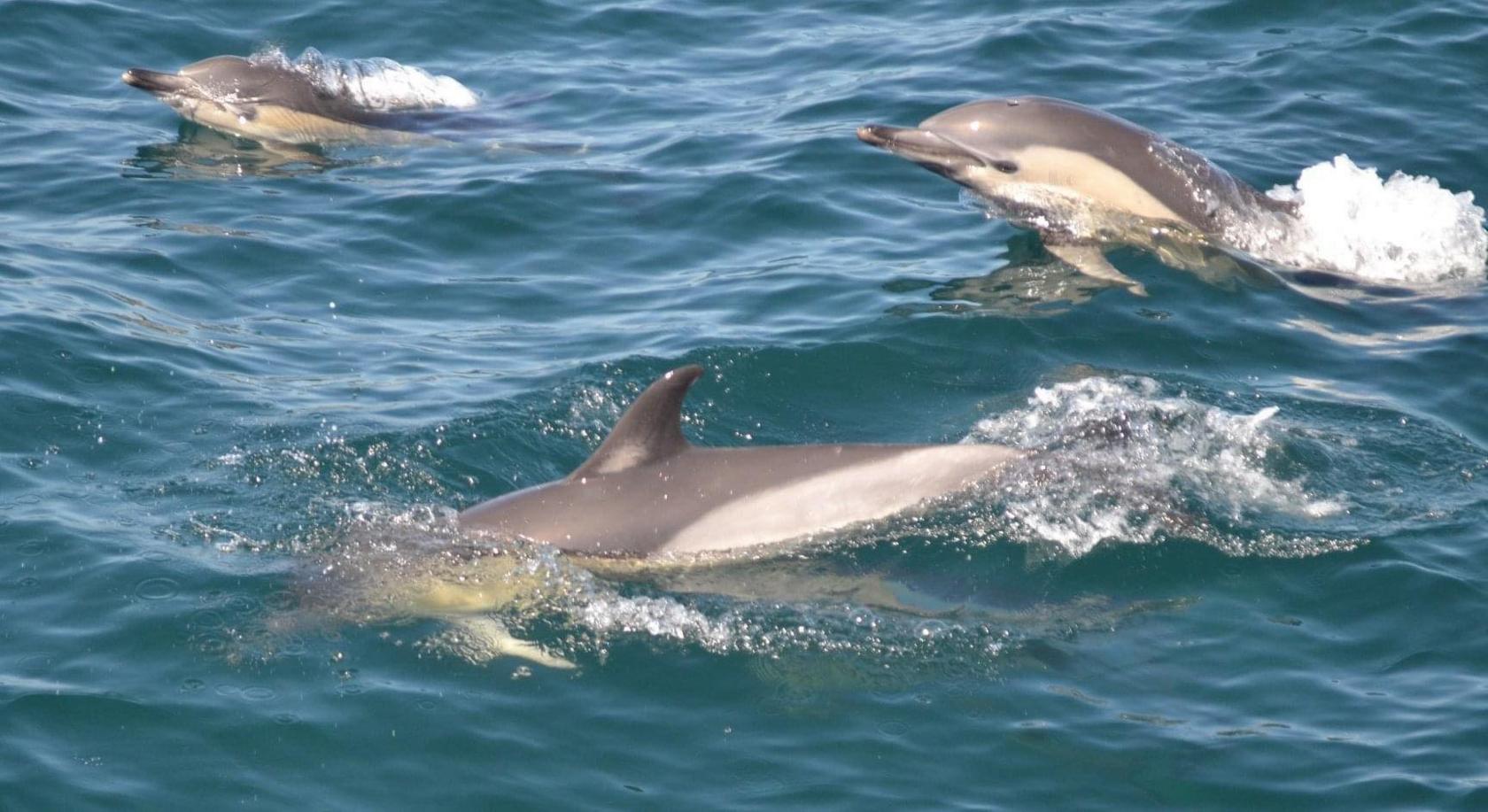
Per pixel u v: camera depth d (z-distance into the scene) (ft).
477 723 44.86
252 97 90.48
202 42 100.01
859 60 97.60
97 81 95.04
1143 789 42.63
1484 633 48.57
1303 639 48.57
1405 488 55.88
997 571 50.80
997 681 46.60
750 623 48.75
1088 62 95.55
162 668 46.29
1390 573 51.11
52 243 74.38
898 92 92.32
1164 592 50.49
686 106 92.94
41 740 43.24
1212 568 51.42
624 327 68.18
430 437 58.65
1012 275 72.59
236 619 48.39
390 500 54.95
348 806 41.96
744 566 50.42
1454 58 94.53
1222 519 53.57
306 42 100.99
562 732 44.70
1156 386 62.69
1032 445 58.59
